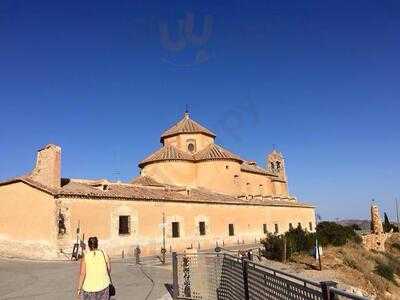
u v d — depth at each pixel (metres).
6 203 30.45
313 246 28.94
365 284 23.92
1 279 17.52
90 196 28.80
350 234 41.78
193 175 46.44
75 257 26.14
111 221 29.92
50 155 29.92
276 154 63.75
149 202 33.16
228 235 40.22
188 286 11.93
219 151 47.72
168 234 34.06
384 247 48.97
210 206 38.91
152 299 12.04
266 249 29.22
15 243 28.91
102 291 7.76
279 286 7.32
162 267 21.42
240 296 9.55
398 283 28.52
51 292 13.84
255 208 45.09
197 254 11.98
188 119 52.59
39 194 28.06
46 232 26.92
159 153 46.75
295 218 52.47
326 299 5.52
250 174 53.31
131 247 30.81
